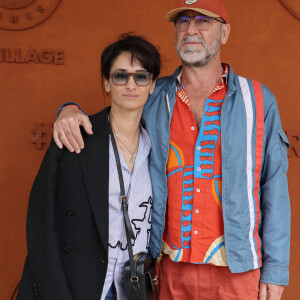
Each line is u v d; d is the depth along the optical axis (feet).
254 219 6.87
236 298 6.89
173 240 6.96
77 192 6.07
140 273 6.07
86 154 6.11
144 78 6.28
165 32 9.87
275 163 6.98
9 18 9.68
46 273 5.82
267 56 9.91
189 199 6.87
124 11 9.82
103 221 5.95
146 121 7.07
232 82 6.98
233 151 6.72
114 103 6.45
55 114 9.89
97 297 6.02
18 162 9.90
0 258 10.00
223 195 6.66
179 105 7.09
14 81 9.82
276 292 6.87
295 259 10.19
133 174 6.45
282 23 9.86
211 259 6.79
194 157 6.82
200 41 6.85
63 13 9.76
